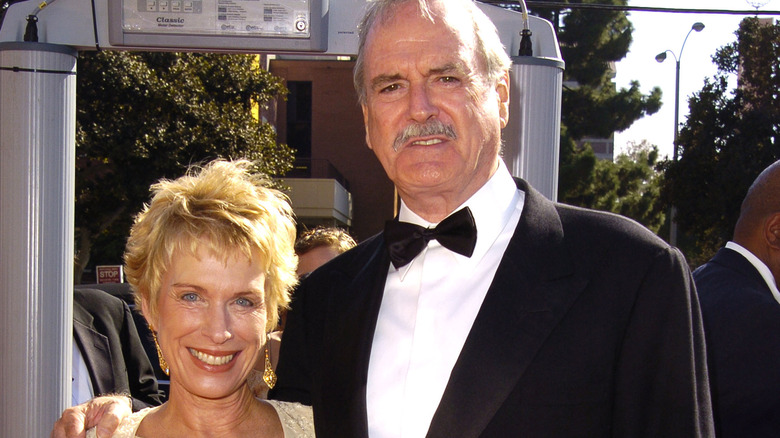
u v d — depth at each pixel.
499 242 1.94
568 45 21.92
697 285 2.61
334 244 3.77
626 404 1.69
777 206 2.53
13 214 3.34
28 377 3.35
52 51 3.36
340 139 24.08
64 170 3.42
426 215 2.02
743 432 2.34
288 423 2.05
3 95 3.35
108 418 2.02
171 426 2.01
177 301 1.91
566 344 1.72
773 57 19.67
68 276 3.44
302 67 23.97
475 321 1.80
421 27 1.88
